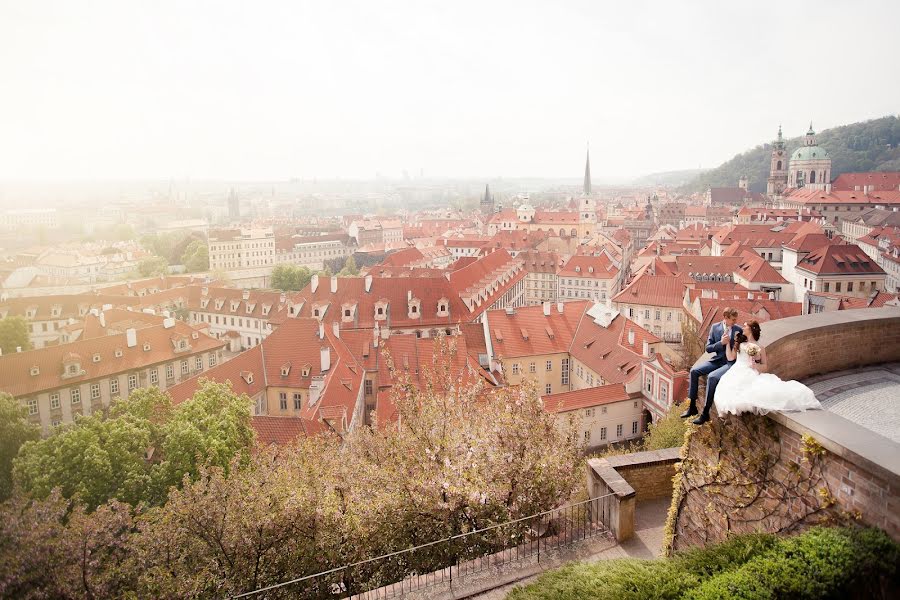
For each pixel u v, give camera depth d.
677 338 116.06
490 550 24.44
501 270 139.00
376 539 24.95
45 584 21.52
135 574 23.81
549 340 84.69
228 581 24.69
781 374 18.89
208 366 84.06
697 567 14.78
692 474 18.98
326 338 74.50
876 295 85.62
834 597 12.44
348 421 57.62
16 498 23.61
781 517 15.26
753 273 122.38
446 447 27.11
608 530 23.42
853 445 13.07
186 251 192.38
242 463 40.31
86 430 32.88
